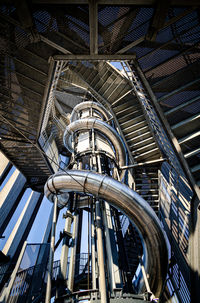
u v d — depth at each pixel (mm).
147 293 4980
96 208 6516
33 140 10453
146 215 5625
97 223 5898
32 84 6762
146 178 11016
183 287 6184
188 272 5684
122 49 4449
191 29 4023
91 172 6301
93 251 6000
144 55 4559
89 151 9000
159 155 10953
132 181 11039
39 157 13281
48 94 7191
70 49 4723
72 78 14125
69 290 5277
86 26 4102
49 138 17109
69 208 7910
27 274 5258
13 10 3852
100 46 4438
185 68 4723
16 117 8602
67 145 11734
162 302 7957
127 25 3953
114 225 7738
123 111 11078
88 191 6105
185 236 6297
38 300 5668
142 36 4180
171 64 4699
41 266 6266
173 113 5129
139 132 10945
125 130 11273
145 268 5711
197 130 5109
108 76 11039
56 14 3902
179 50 4469
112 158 9266
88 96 18375
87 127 10555
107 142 10836
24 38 4727
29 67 5973
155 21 3789
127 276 6141
